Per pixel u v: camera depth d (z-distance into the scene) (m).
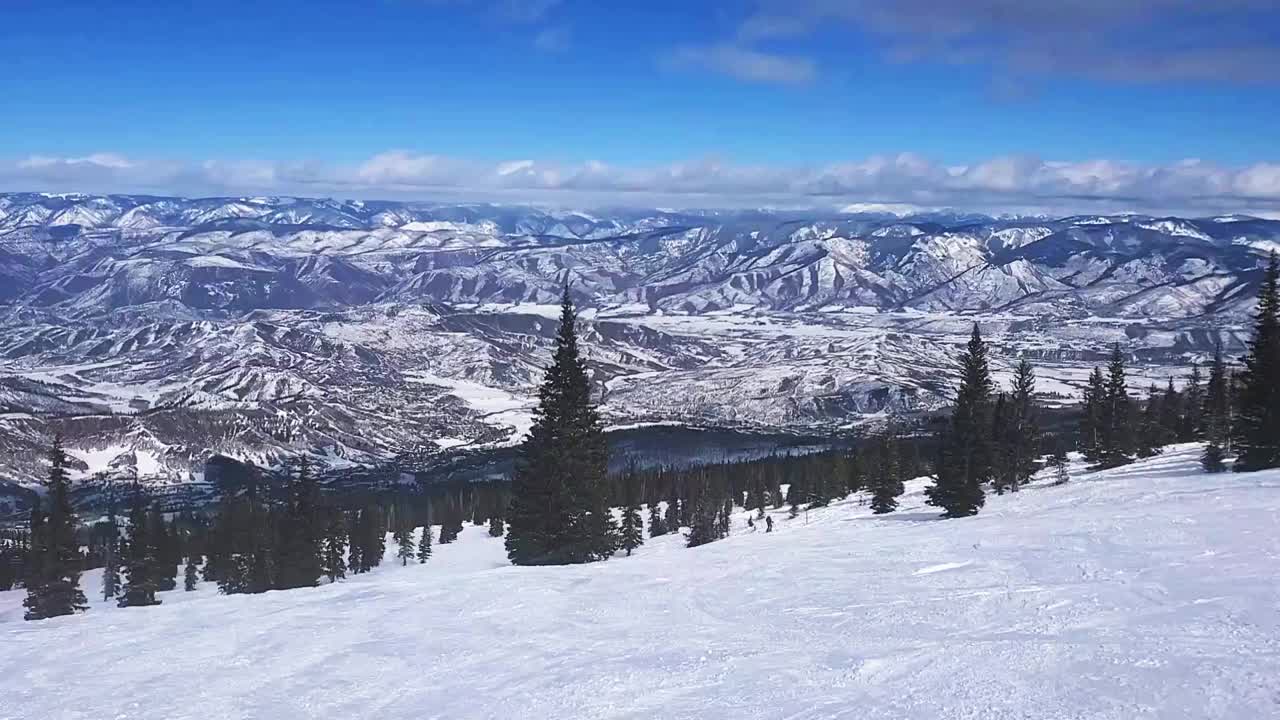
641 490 150.12
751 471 156.38
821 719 13.50
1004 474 78.69
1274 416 57.50
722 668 17.03
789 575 27.70
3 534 179.88
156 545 96.88
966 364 70.50
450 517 141.00
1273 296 59.59
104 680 18.89
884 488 84.25
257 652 20.67
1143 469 72.00
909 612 20.77
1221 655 14.44
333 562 92.06
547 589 27.48
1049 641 16.56
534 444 53.00
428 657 19.48
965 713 13.11
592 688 16.31
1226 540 25.84
